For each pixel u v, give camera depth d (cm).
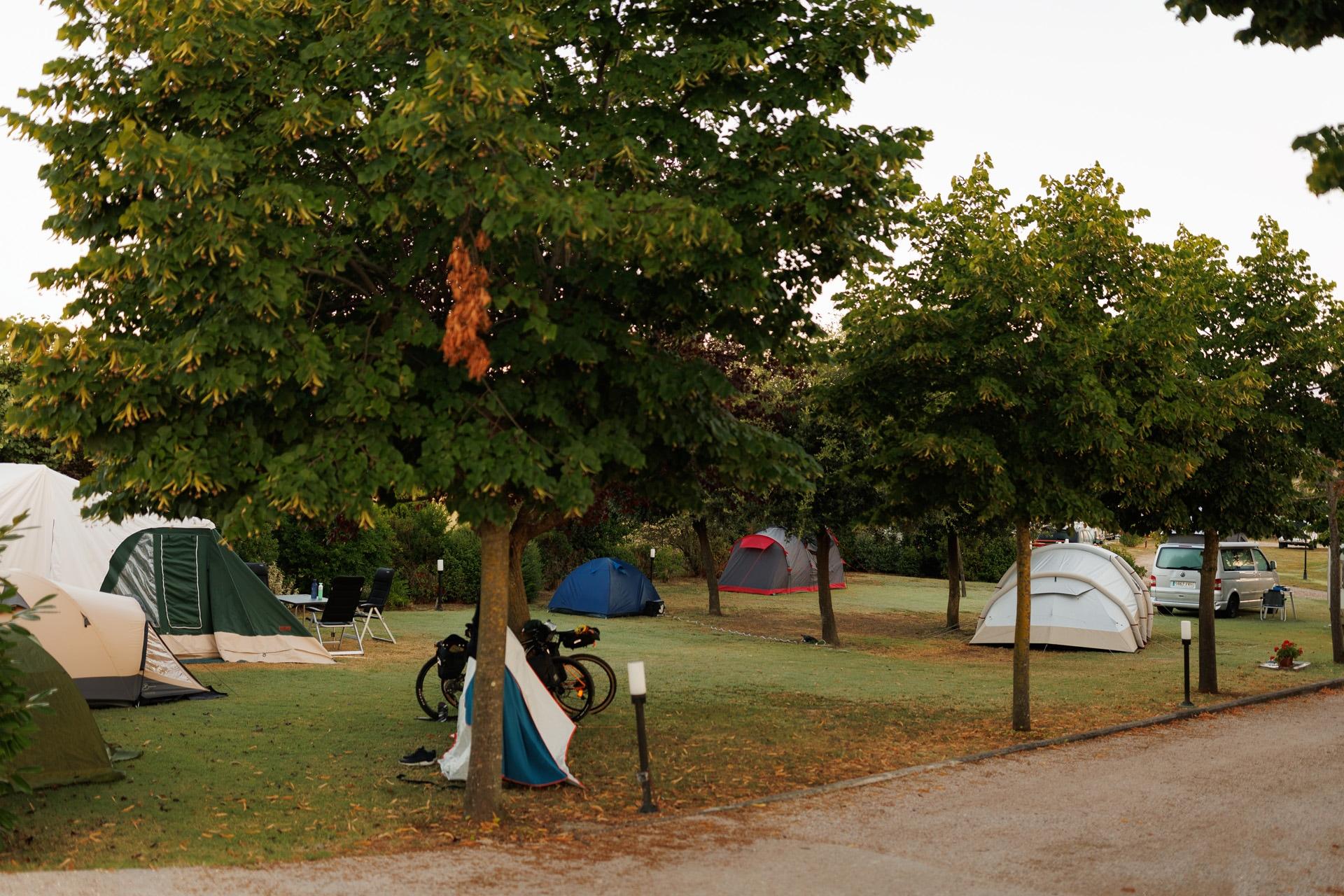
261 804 823
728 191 801
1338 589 1842
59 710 877
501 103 664
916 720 1270
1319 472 1538
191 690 1316
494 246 744
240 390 671
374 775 926
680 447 903
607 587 2567
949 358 1155
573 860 684
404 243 832
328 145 770
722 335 854
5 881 598
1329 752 1082
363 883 623
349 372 709
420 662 1691
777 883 636
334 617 1741
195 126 768
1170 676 1675
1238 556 2841
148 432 728
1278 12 556
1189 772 979
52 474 1631
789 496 2055
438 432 712
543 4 816
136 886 601
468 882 631
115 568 1612
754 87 812
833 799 863
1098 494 1480
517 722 900
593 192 683
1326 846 729
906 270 1262
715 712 1293
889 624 2533
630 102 830
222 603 1638
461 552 2744
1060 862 687
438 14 714
